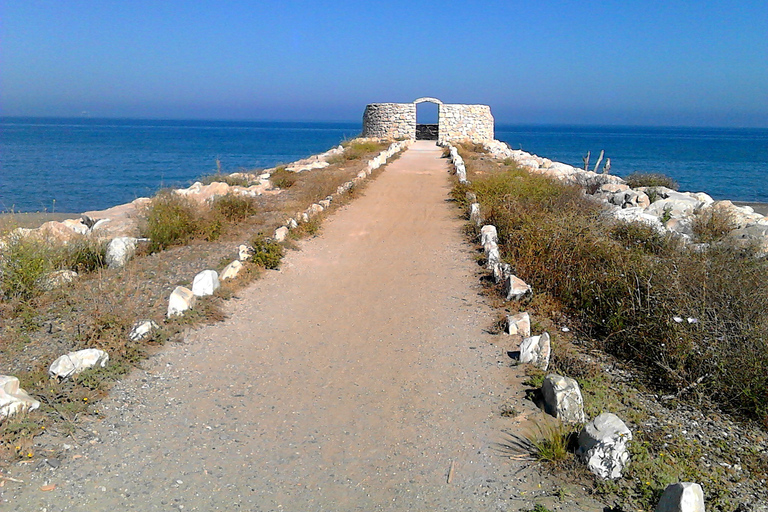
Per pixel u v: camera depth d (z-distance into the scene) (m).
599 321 8.86
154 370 6.83
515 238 12.30
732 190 44.25
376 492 4.91
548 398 6.23
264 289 9.94
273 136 150.12
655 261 10.17
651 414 6.54
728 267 9.73
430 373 7.08
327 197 17.89
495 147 41.62
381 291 10.10
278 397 6.45
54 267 9.99
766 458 5.86
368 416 6.11
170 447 5.39
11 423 5.27
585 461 5.23
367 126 50.59
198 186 19.17
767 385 6.92
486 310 9.21
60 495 4.62
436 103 48.72
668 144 128.00
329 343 7.95
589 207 16.22
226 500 4.74
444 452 5.48
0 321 8.04
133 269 10.41
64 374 6.29
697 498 4.30
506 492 4.91
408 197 19.27
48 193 35.56
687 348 7.42
